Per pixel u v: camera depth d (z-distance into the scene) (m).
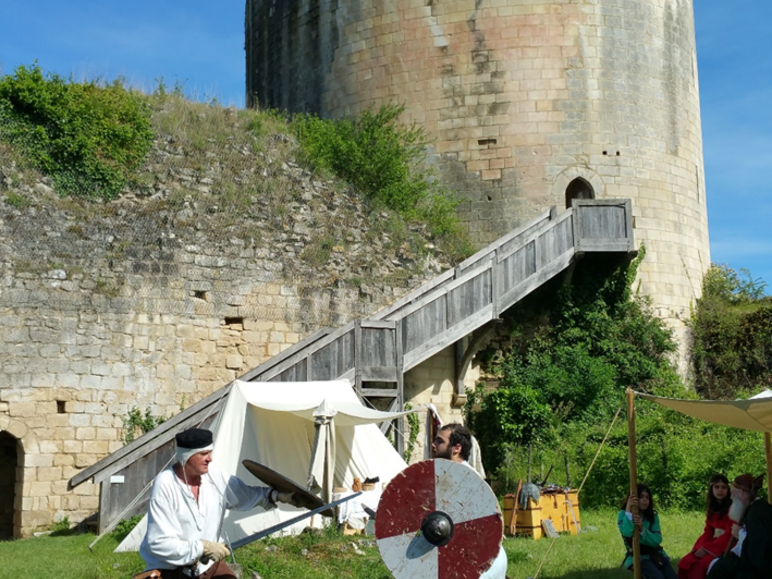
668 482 14.31
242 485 5.86
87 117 16.33
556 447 16.95
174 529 5.38
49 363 14.62
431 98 22.11
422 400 17.80
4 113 15.73
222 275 16.41
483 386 18.92
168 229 16.23
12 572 9.22
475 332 18.36
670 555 10.35
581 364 18.77
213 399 13.20
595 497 14.59
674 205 22.22
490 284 16.55
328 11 24.00
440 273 19.08
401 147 21.17
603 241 18.11
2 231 14.80
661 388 19.25
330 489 11.16
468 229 21.44
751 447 14.62
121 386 15.14
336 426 12.45
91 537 12.02
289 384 12.41
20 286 14.61
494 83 21.75
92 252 15.42
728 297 23.22
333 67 23.67
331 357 14.32
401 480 5.60
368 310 17.77
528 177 21.38
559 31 21.81
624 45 22.14
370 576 8.65
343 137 20.98
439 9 22.27
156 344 15.58
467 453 6.02
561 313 19.64
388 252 18.56
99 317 15.15
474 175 21.62
